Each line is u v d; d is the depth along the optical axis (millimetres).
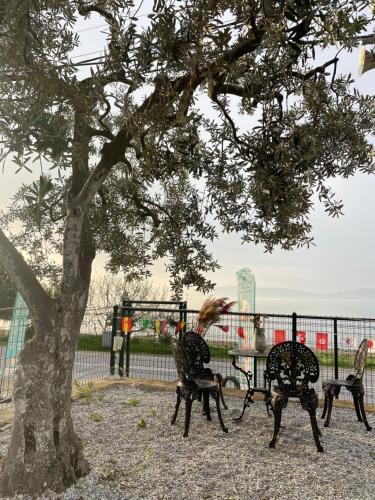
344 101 4328
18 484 3016
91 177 3520
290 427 5051
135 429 4801
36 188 3568
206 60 2795
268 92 3332
